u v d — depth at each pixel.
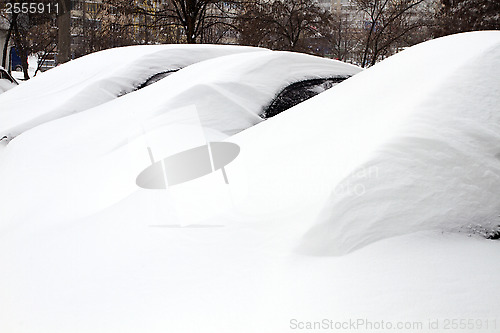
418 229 1.94
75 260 2.04
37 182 3.24
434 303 1.61
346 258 1.81
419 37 37.34
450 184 2.06
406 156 2.10
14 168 3.68
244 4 31.08
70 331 1.62
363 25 45.66
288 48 36.28
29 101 6.21
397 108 2.42
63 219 2.54
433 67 2.70
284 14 35.84
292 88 4.58
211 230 2.03
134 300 1.71
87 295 1.79
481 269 1.78
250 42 32.25
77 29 37.59
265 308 1.59
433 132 2.19
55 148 3.85
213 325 1.55
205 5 27.67
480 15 25.86
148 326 1.58
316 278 1.71
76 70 6.96
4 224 2.72
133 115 4.07
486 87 2.41
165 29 29.83
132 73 6.25
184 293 1.71
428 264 1.79
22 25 36.16
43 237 2.35
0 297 1.89
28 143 4.30
